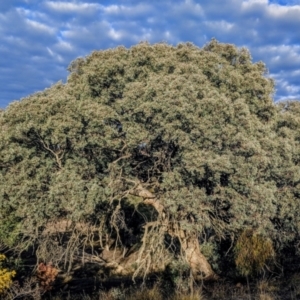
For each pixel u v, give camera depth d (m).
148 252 11.52
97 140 9.50
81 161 9.88
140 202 14.95
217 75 10.59
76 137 9.46
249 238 12.02
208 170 9.02
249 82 10.99
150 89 9.08
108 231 14.75
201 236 12.55
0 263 11.07
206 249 13.91
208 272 12.64
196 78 9.52
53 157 10.11
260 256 11.83
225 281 12.37
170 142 9.45
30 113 9.32
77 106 9.52
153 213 14.94
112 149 9.97
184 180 9.44
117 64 10.37
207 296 10.44
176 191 9.34
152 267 12.72
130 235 15.76
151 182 11.07
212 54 11.01
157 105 8.81
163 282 12.05
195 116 8.81
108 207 11.47
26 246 11.65
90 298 11.49
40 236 11.30
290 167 10.41
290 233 11.98
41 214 10.03
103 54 11.27
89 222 11.62
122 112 9.83
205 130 8.81
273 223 11.78
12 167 10.15
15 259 12.59
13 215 11.06
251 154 9.16
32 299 11.19
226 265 13.50
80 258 14.84
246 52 12.00
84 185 9.54
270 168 10.05
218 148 9.16
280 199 10.94
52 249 12.03
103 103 10.21
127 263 15.23
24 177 9.79
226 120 9.19
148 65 10.52
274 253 12.23
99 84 10.42
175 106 8.67
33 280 11.52
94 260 15.18
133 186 11.02
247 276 11.93
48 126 9.17
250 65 11.77
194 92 8.91
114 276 14.66
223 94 9.54
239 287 11.30
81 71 11.60
